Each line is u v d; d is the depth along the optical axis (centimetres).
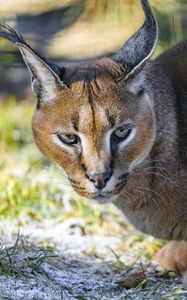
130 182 1079
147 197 1095
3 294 986
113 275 1180
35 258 1144
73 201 1493
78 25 1811
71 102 1012
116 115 1002
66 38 1928
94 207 1453
